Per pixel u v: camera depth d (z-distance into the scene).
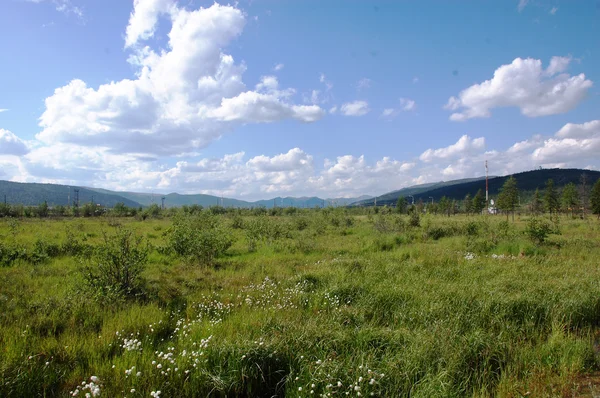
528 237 16.72
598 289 7.44
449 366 4.53
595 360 5.07
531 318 6.37
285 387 4.29
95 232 20.44
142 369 4.38
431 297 7.24
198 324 5.92
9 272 9.52
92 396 3.75
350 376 4.21
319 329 5.48
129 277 8.18
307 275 9.21
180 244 12.01
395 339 5.23
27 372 4.16
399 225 22.78
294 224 25.72
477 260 11.68
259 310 6.75
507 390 4.27
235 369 4.37
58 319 5.96
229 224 27.67
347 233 23.16
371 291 7.66
